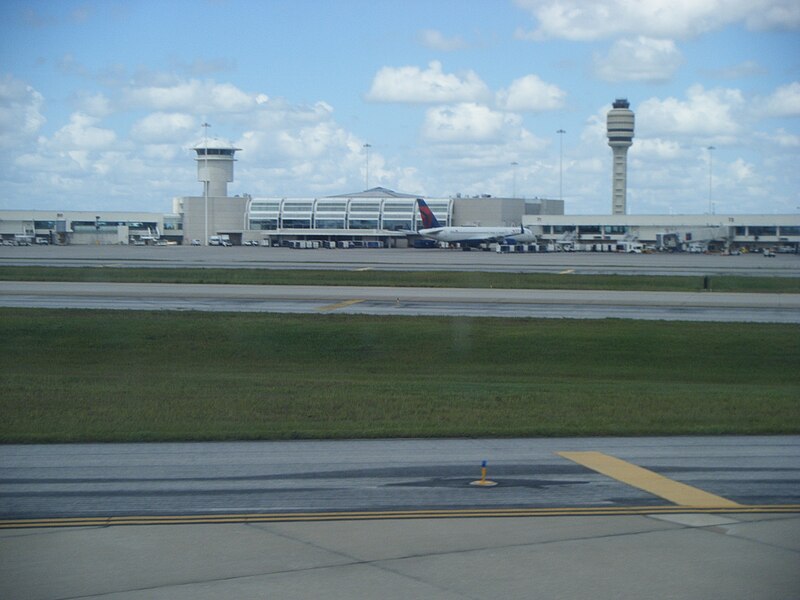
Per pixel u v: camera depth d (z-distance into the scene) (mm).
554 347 37094
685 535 12117
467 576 10492
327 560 11070
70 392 25016
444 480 15430
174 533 12203
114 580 10391
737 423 21047
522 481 15367
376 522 12766
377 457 17344
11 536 12070
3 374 30078
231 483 15188
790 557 11203
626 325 42188
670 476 15766
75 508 13500
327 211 196250
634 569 10742
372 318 44125
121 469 16234
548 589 10086
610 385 28484
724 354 35969
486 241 163125
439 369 33406
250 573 10602
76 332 39562
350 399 24031
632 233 186250
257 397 24312
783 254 160375
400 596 9859
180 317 43938
